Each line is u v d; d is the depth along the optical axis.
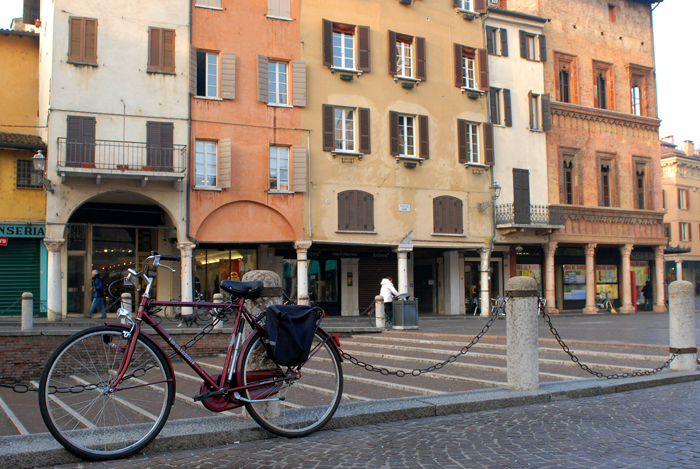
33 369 13.26
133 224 26.17
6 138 24.09
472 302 34.16
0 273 24.05
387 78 29.00
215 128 25.16
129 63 23.83
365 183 28.05
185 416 7.17
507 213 31.59
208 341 14.05
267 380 5.48
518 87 33.50
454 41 31.08
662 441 5.46
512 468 4.68
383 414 6.30
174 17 24.64
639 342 13.15
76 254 25.44
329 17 27.84
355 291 31.72
